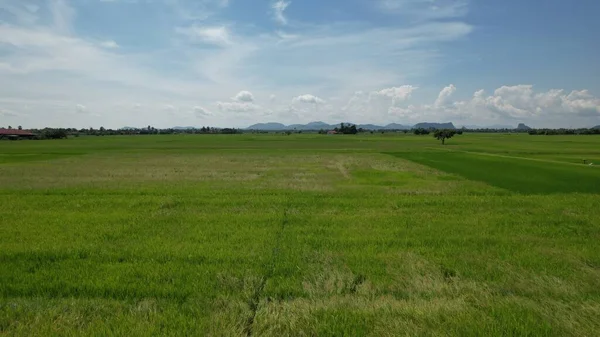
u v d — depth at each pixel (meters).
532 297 7.02
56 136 160.12
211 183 26.09
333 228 12.40
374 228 12.47
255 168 38.91
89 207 16.11
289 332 5.70
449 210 15.80
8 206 16.25
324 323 5.83
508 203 17.53
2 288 7.24
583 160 50.25
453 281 7.76
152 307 6.39
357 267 8.55
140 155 60.03
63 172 34.12
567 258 9.27
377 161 48.81
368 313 6.13
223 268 8.41
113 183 25.84
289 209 15.84
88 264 8.66
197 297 6.88
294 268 8.47
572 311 6.34
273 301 6.75
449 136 111.00
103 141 125.75
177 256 9.27
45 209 15.63
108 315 6.16
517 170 37.12
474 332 5.56
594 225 12.99
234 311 6.28
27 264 8.70
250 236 11.26
